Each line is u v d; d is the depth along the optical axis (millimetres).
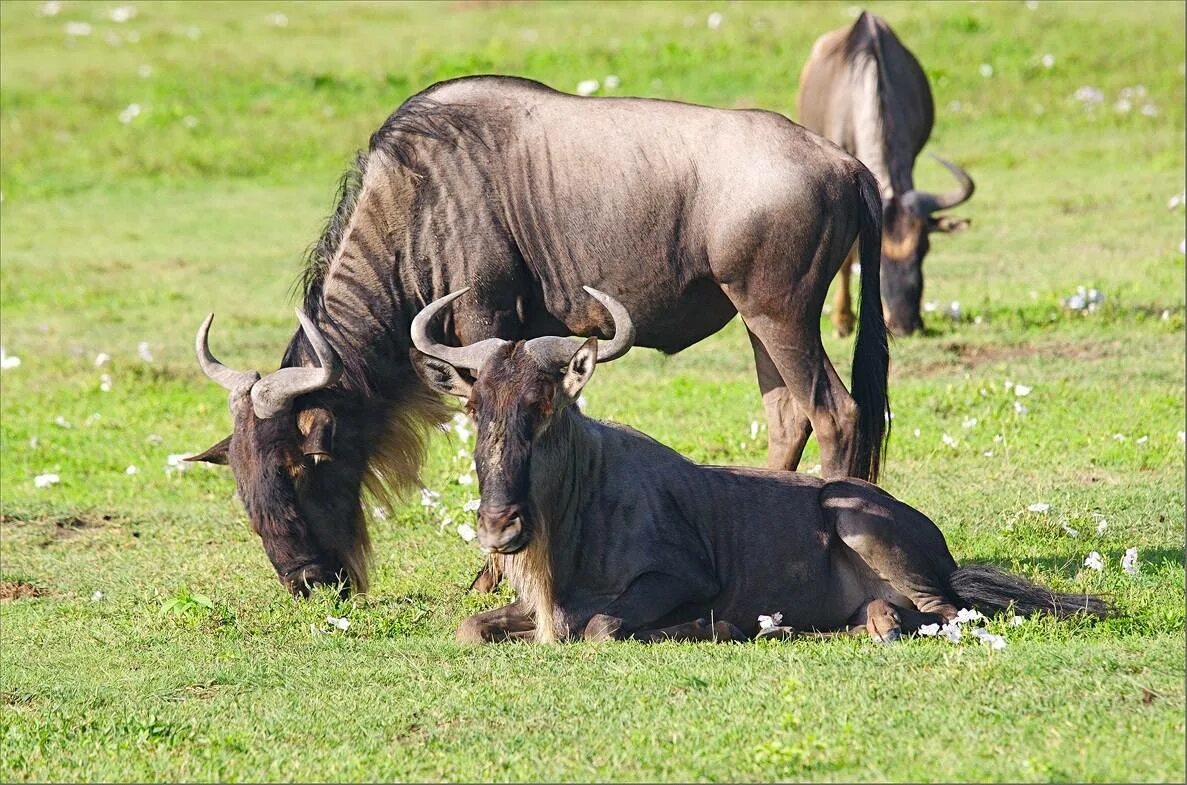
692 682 19688
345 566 26422
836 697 18547
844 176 27266
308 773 17203
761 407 39938
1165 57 84188
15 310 55125
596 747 17500
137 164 77500
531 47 94062
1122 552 27344
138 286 58156
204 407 42688
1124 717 17141
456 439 37844
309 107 86000
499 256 27469
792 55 88000
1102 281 52094
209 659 23000
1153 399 38906
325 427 25219
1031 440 36156
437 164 27453
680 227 27203
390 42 100312
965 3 96500
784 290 27109
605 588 23297
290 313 53750
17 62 97750
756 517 24094
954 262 56312
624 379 43875
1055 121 77312
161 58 97375
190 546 31250
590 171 27250
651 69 86812
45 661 23672
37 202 72812
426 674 21062
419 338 22828
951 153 73688
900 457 35344
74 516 33781
